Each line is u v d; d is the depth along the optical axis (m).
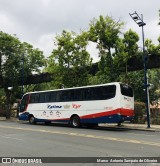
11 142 13.75
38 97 27.56
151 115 26.61
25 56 39.38
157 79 41.22
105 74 26.39
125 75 26.92
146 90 22.84
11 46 37.94
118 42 25.22
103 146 12.27
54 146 12.36
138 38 25.62
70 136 16.22
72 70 29.42
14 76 38.53
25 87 46.41
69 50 29.34
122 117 20.50
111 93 21.06
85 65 29.27
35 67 39.81
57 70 29.77
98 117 21.67
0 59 38.12
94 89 22.34
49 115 25.98
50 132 18.53
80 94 23.39
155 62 25.00
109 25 25.89
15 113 44.00
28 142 13.72
